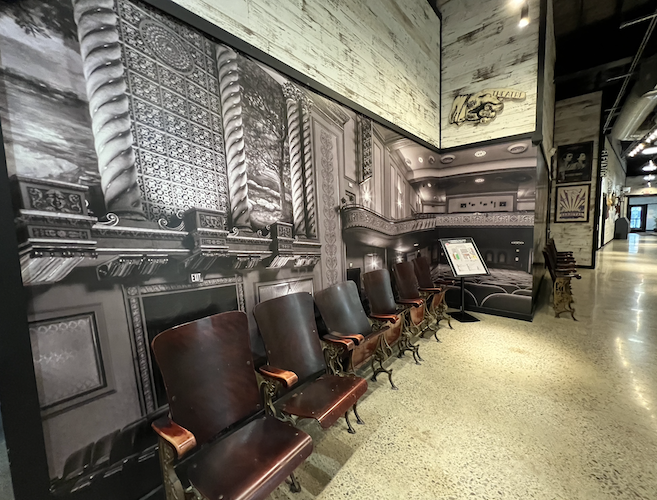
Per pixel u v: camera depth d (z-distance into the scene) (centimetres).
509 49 393
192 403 126
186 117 149
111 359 124
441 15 449
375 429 190
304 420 201
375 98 314
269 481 108
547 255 404
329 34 250
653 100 582
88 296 117
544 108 402
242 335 154
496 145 411
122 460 128
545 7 362
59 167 108
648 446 166
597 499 136
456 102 446
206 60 158
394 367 276
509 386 235
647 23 510
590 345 309
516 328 372
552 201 821
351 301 237
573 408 204
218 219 165
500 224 416
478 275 391
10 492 150
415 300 302
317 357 193
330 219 254
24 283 100
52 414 107
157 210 139
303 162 224
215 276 165
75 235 113
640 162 1608
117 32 123
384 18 324
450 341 337
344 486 148
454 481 149
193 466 117
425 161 424
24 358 100
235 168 174
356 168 287
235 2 174
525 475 151
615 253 1057
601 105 730
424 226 435
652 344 303
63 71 109
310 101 229
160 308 141
